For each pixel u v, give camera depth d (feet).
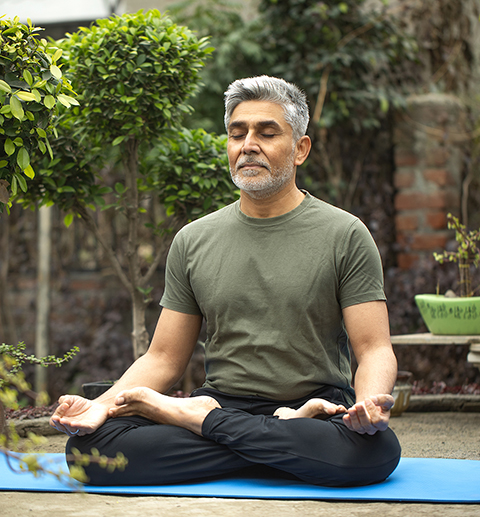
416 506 5.80
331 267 7.07
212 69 16.87
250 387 7.04
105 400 7.06
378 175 16.94
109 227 18.07
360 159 17.02
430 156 16.33
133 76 9.14
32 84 7.16
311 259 7.09
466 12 17.20
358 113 16.78
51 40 9.46
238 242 7.36
